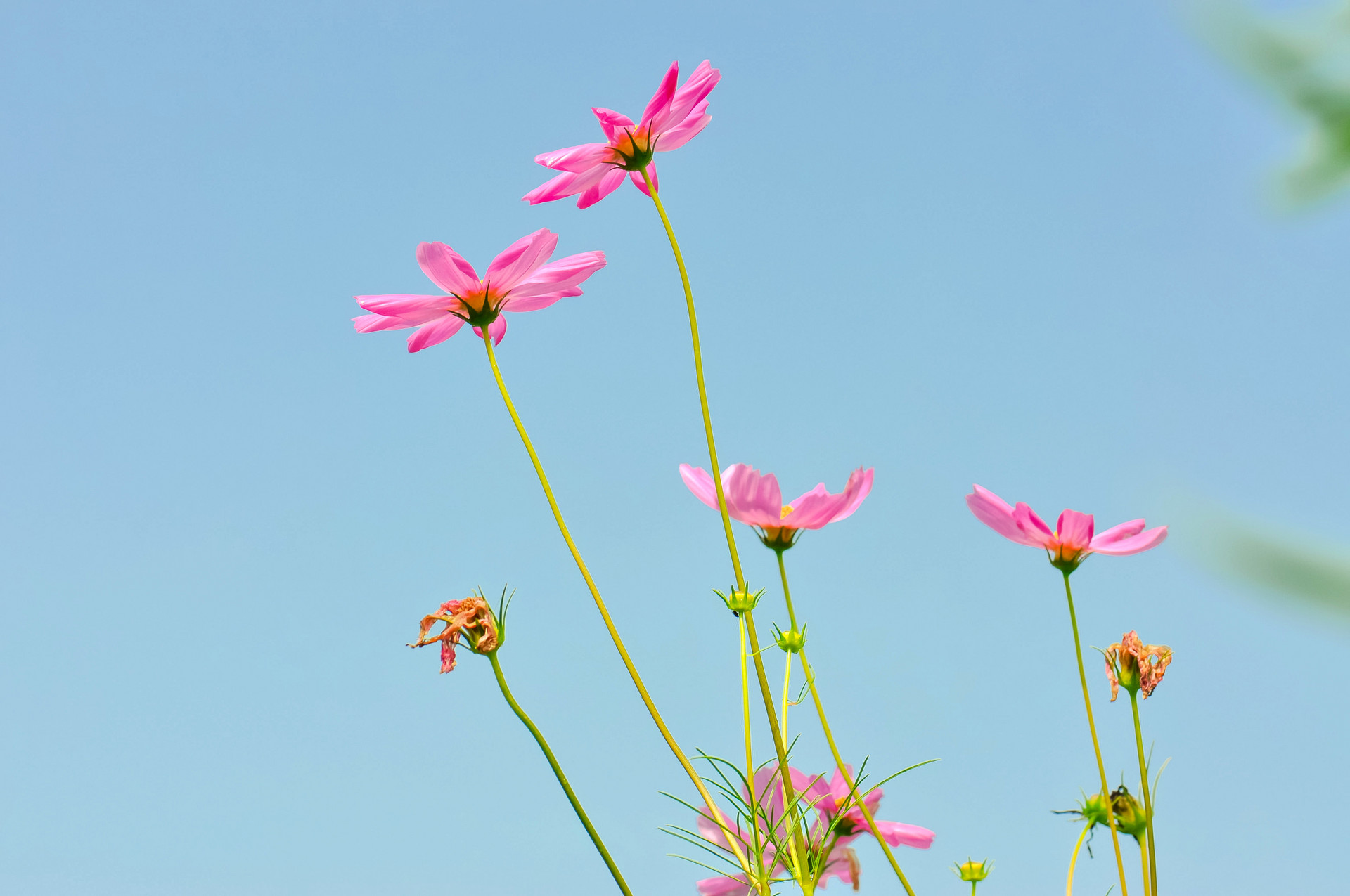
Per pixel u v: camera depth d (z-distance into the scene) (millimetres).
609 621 1157
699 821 1189
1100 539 1172
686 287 1176
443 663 1141
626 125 1178
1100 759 1159
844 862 1204
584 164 1182
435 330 1202
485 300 1177
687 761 1165
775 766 1193
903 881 1153
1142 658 1167
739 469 1179
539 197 1191
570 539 1154
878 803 1206
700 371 1175
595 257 1181
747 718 1170
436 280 1172
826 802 1202
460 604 1145
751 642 1180
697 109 1183
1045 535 1167
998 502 1172
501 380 1169
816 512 1180
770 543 1186
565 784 1143
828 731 1178
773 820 1192
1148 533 1161
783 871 1191
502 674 1145
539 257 1176
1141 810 1171
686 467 1204
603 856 1141
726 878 1201
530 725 1144
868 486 1181
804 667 1181
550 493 1154
